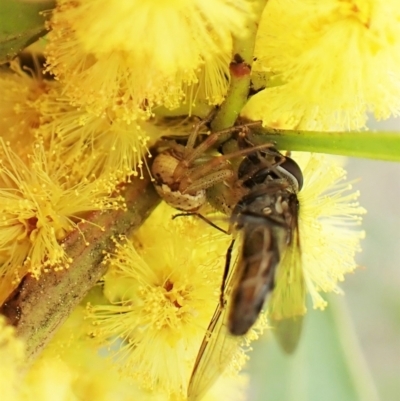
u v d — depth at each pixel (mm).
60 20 93
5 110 100
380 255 159
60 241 98
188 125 99
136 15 91
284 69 95
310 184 102
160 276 101
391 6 94
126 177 100
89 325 100
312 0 94
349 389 116
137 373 101
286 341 97
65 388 99
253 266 95
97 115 97
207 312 101
